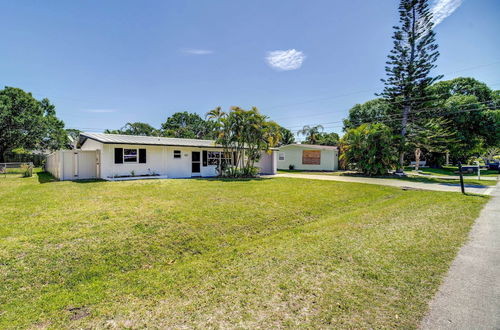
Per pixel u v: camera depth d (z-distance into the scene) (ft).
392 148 63.77
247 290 9.41
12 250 13.52
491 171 79.66
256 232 18.15
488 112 80.33
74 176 49.98
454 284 9.55
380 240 14.65
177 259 13.60
